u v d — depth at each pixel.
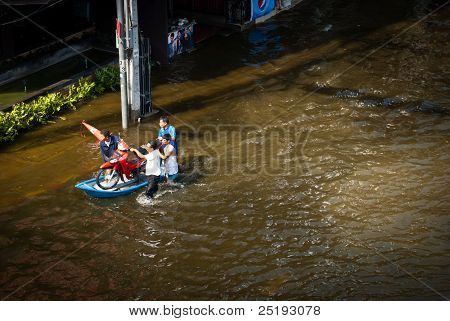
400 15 34.53
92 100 24.69
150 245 16.45
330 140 21.77
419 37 31.47
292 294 14.71
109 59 28.12
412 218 17.48
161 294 14.71
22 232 16.86
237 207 18.08
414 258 15.94
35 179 19.28
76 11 29.38
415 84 26.28
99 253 16.12
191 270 15.52
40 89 24.98
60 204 18.11
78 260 15.85
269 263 15.77
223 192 18.81
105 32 29.14
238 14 31.88
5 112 22.81
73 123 22.81
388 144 21.44
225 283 15.09
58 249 16.25
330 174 19.70
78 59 27.98
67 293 14.69
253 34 31.70
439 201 18.20
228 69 27.84
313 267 15.62
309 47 30.30
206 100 24.89
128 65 21.95
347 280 15.17
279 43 30.72
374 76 27.09
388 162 20.30
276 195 18.64
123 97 21.84
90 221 17.39
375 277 15.25
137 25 21.47
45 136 21.84
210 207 18.09
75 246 16.39
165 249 16.30
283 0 34.66
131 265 15.69
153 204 18.17
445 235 16.77
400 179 19.33
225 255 16.06
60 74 26.52
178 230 17.06
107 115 23.52
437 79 26.78
